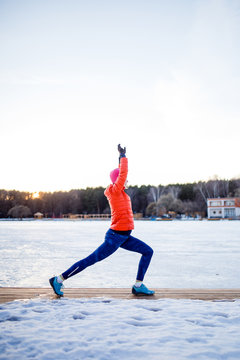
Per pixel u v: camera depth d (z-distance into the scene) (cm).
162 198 6156
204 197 6412
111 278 611
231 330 206
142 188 7619
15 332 201
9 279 602
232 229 2442
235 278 611
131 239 321
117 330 204
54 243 1379
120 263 809
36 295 317
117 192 304
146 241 1448
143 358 162
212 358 163
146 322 223
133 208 7381
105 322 222
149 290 323
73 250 1098
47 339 188
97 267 745
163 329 207
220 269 713
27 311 251
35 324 218
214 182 6900
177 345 180
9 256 941
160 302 284
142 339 189
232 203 5722
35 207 8219
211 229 2462
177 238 1603
